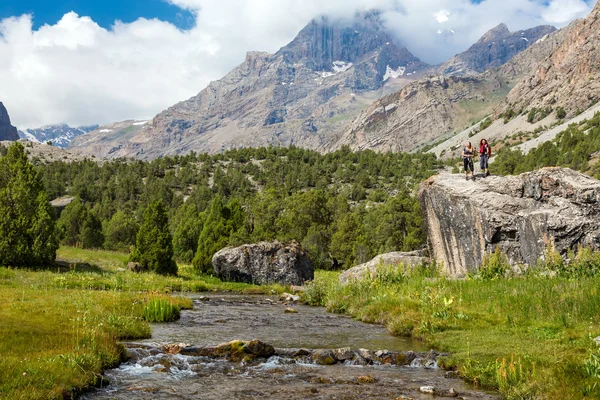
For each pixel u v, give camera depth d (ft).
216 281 158.81
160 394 34.47
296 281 166.50
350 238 297.94
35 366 34.42
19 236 122.31
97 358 39.81
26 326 48.85
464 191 102.83
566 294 63.41
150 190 618.44
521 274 87.86
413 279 96.07
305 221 329.52
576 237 87.66
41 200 130.62
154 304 69.51
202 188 619.67
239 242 185.47
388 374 42.55
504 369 37.65
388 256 128.47
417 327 61.62
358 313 81.15
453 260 106.83
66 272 125.39
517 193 98.27
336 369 43.93
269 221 287.89
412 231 323.37
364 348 51.65
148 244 156.66
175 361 43.52
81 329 49.75
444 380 40.75
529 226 92.27
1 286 86.43
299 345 54.03
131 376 38.96
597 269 77.41
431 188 111.86
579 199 90.12
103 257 174.81
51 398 30.45
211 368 42.34
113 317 56.90
